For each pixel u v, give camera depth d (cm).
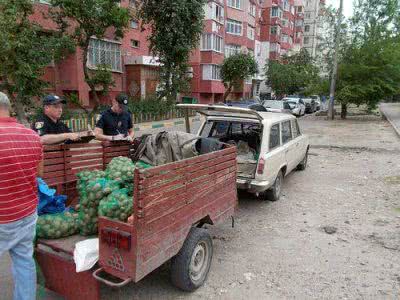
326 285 388
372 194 722
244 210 621
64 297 321
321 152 1206
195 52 3253
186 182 326
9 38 1041
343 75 2344
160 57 2023
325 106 3944
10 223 271
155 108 2002
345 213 612
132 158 479
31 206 285
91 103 2195
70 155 421
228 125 686
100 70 1803
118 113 539
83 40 1648
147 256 279
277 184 670
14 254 288
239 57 3064
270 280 396
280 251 466
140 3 1952
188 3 1859
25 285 290
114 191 317
